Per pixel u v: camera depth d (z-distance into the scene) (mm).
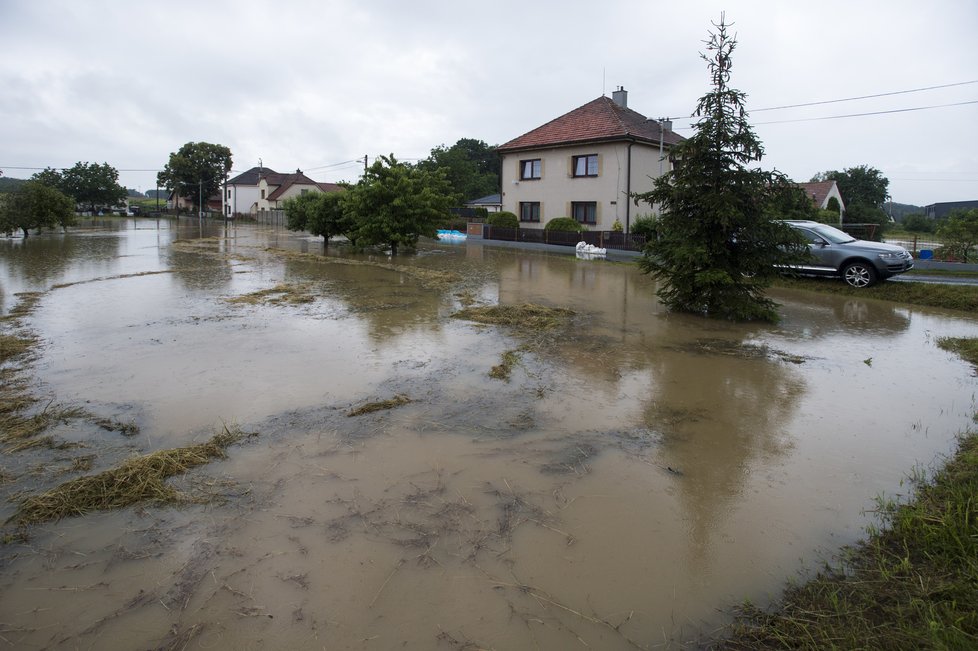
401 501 3684
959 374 6699
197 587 2873
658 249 10438
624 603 2811
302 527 3383
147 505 3607
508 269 18094
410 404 5414
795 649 2492
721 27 9648
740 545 3291
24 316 9367
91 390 5734
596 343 8094
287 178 80062
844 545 3285
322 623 2637
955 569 2947
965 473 4004
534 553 3184
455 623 2654
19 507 3588
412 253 24016
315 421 4961
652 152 29234
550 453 4430
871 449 4586
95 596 2811
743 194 9664
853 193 48562
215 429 4785
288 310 10227
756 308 9672
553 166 30734
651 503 3732
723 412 5387
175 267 17422
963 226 19609
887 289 12648
